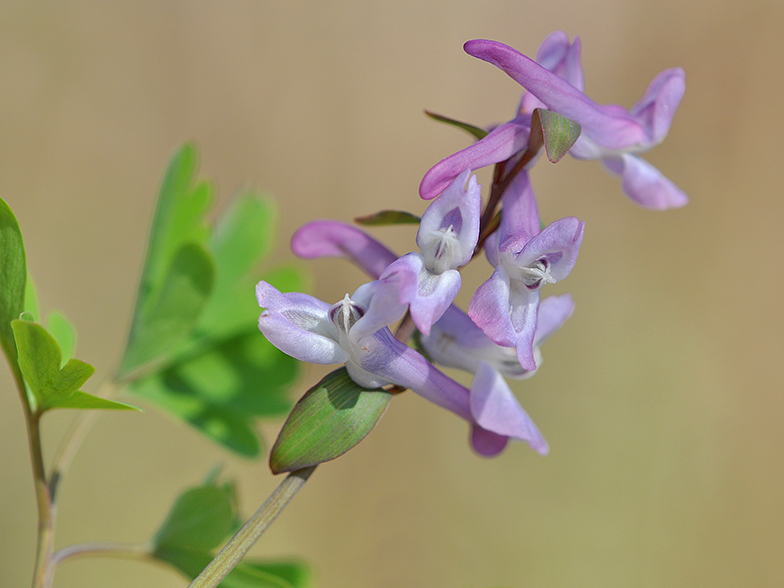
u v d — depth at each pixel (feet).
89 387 2.11
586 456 2.40
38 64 2.28
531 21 2.61
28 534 1.90
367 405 0.88
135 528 1.98
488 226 0.90
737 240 2.66
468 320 0.93
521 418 0.91
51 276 2.20
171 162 1.01
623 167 0.95
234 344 1.02
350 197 2.52
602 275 2.59
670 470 2.43
